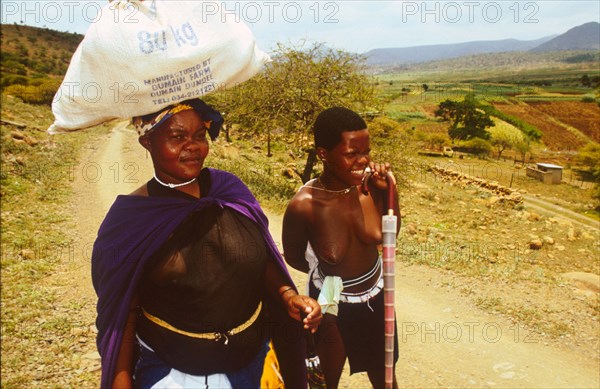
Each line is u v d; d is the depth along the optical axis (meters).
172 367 1.83
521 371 5.44
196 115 1.75
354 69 15.92
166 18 1.60
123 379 1.77
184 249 1.78
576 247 12.99
